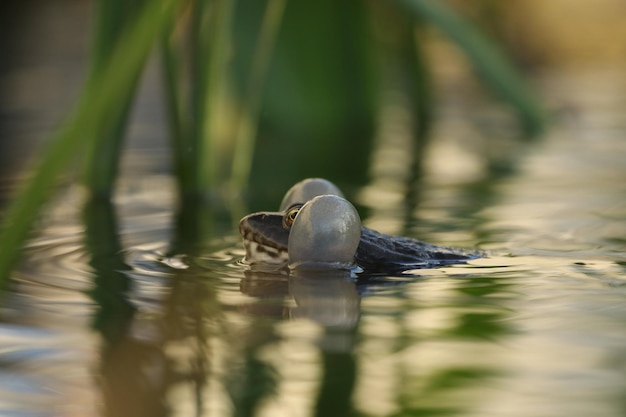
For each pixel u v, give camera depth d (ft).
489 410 10.60
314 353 12.84
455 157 37.91
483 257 19.95
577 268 18.57
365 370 12.04
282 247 19.44
